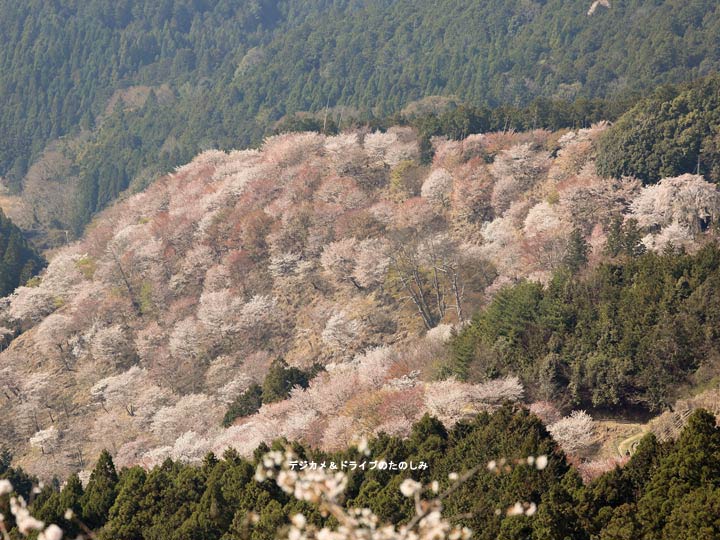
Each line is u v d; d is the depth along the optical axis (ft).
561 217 361.51
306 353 342.85
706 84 393.50
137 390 350.84
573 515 143.13
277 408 262.47
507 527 143.02
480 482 158.30
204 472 195.52
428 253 356.18
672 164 369.50
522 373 220.84
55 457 328.49
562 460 161.99
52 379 387.55
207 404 326.03
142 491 189.98
